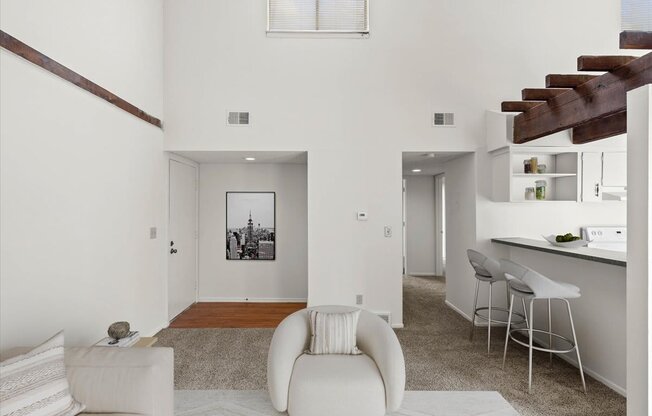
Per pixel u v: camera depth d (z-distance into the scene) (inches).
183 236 193.2
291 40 169.3
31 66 89.0
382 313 168.1
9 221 82.8
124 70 134.3
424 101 169.9
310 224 169.0
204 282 215.5
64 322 100.4
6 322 81.9
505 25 169.8
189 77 167.9
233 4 169.3
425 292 233.3
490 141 165.9
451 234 199.2
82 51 109.8
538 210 167.5
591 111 108.0
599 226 165.2
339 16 171.5
